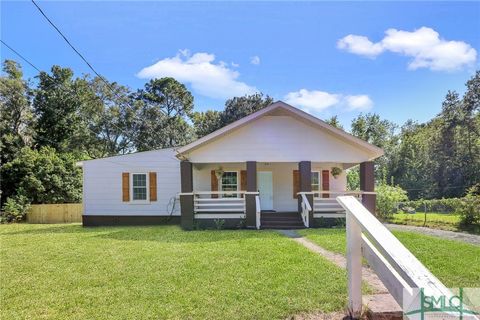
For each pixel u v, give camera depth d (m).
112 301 4.71
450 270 5.88
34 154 24.72
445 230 12.74
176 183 17.44
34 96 32.84
